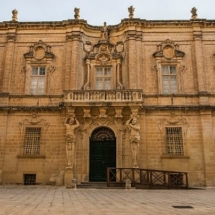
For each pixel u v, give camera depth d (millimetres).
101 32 28656
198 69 26562
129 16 28281
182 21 27828
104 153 25125
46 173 24562
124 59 27609
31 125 25609
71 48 27469
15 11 28766
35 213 8602
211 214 8500
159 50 27453
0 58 27750
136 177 23219
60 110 25625
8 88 26562
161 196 14977
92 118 25172
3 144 25031
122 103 24094
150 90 26500
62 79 26953
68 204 11008
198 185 23953
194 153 24641
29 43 28094
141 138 24828
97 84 27344
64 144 24969
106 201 12203
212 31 27828
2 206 10203
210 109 25141
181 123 25297
